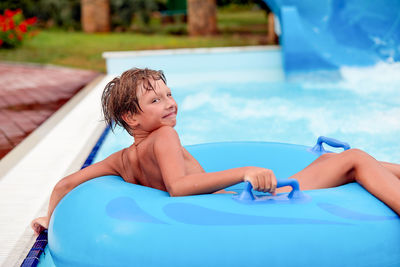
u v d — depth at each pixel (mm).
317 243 1325
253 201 1417
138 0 14031
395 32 6703
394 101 5000
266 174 1397
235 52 7102
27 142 3846
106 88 1716
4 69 8742
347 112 4680
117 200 1472
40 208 2441
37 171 3080
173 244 1321
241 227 1330
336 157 1672
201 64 7160
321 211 1393
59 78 7727
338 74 6211
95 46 10898
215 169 2172
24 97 6145
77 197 1558
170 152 1533
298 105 5062
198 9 12133
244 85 6188
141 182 1709
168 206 1412
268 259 1303
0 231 2160
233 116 4746
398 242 1401
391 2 6785
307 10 7109
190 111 5023
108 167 1785
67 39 12023
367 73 6219
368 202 1459
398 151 3555
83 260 1394
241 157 2215
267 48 7086
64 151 3535
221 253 1305
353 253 1340
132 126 1670
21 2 13672
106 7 13250
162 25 15969
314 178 1680
